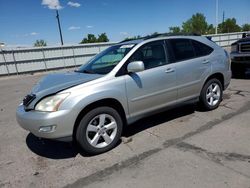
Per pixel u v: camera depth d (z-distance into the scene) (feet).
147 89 13.62
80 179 10.28
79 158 12.13
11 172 11.25
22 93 31.78
